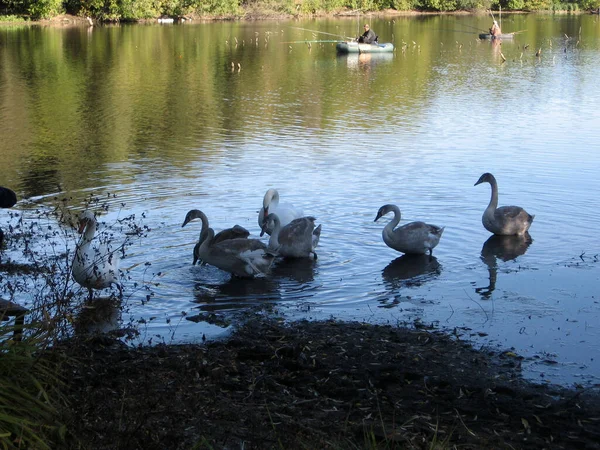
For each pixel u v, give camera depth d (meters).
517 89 32.12
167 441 6.11
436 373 7.92
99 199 15.00
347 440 6.40
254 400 7.21
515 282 11.04
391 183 16.52
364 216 14.23
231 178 16.83
